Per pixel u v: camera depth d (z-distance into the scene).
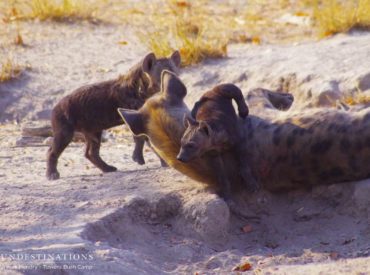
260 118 29.42
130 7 63.66
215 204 27.59
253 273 24.81
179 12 60.88
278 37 54.28
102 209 27.97
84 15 60.06
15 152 39.56
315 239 27.09
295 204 28.72
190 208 27.98
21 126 45.16
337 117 27.94
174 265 25.91
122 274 23.48
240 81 44.72
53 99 47.19
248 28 56.88
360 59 42.66
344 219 27.45
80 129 34.50
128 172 32.12
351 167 27.50
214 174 28.55
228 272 25.09
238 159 28.81
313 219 27.98
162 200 28.61
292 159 28.34
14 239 25.94
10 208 28.58
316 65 42.91
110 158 37.38
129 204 28.20
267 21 58.84
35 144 41.19
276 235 27.80
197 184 29.45
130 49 52.94
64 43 54.69
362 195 27.23
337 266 24.59
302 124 28.33
